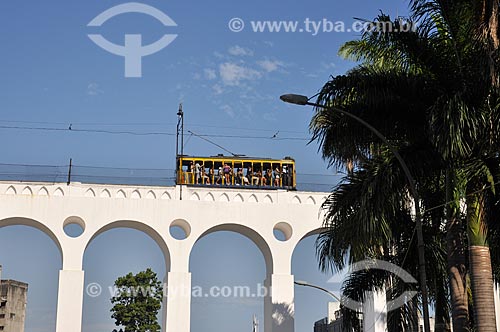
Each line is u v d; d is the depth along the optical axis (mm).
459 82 26609
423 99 27391
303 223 49219
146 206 47906
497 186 26562
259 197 49312
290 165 50750
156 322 71062
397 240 31906
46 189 47219
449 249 28031
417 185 28219
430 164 27250
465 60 27125
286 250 48688
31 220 46938
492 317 26375
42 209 46906
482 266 26594
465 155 26453
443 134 24984
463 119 24812
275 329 47500
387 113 27672
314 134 28312
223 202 48781
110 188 47844
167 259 48250
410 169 27000
